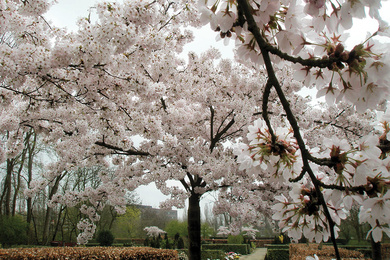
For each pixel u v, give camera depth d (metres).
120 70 3.86
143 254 8.62
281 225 1.35
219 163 7.12
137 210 27.02
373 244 5.41
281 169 1.28
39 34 3.69
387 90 0.94
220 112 7.54
